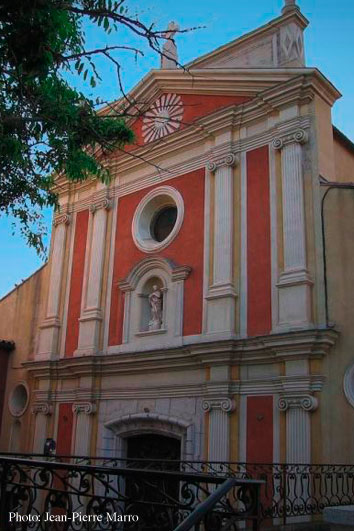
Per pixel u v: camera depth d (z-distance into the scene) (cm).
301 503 1089
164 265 1542
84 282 1762
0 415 1828
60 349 1756
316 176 1306
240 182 1461
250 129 1482
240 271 1388
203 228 1502
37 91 727
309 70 1356
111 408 1552
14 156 757
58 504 573
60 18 633
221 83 1568
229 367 1313
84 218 1862
